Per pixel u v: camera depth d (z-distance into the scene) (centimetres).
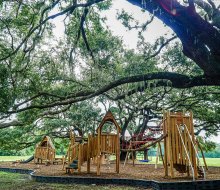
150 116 2491
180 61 1634
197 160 1058
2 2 938
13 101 990
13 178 1311
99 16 1343
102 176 1143
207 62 832
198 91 2117
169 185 849
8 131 2294
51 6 957
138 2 777
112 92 1958
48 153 2044
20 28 1116
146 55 1459
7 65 975
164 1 730
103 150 1243
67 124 2377
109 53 1520
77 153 1328
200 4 871
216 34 759
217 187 877
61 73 1394
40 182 1134
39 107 1141
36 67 1252
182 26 797
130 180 1014
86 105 2400
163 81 1033
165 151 1059
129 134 2844
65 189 923
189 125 1029
